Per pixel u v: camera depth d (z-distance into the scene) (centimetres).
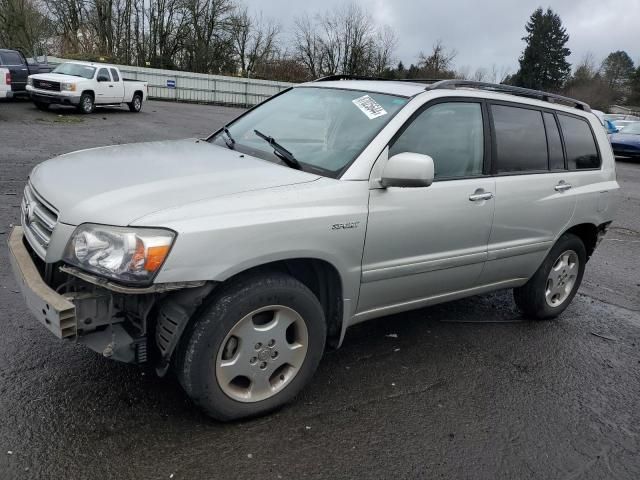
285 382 314
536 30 8100
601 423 344
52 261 268
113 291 261
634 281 653
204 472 265
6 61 2106
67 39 4475
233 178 304
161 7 4869
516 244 426
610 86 7756
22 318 398
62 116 1891
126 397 317
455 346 428
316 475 272
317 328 316
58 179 304
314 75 5828
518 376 391
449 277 388
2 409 296
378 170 331
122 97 2203
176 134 1691
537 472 292
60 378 329
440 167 370
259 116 425
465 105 393
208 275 264
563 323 500
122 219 255
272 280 292
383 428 314
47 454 267
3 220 630
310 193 303
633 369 421
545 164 450
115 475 258
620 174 1730
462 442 309
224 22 5028
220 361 286
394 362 392
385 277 345
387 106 365
